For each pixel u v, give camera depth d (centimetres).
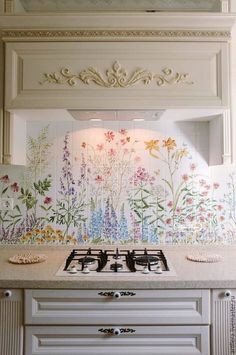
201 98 152
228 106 152
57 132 187
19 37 154
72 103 152
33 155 187
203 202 187
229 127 160
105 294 135
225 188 187
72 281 134
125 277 138
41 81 153
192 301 136
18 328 136
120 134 188
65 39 153
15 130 165
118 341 136
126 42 153
